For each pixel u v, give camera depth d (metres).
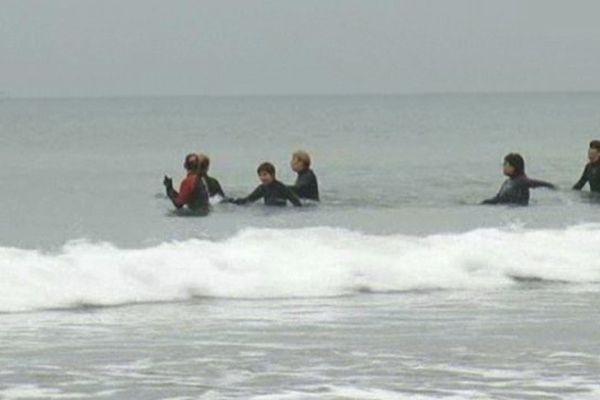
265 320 35.69
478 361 29.66
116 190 76.56
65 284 38.38
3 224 55.31
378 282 42.31
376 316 36.56
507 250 45.94
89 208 63.75
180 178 89.00
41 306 37.12
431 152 132.38
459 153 129.88
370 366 29.05
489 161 112.88
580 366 29.09
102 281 39.03
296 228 51.94
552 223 56.88
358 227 55.38
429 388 26.75
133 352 30.61
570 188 74.62
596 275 44.94
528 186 67.69
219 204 64.88
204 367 28.89
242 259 41.91
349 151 137.25
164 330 33.81
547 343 32.00
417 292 41.59
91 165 106.75
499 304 39.06
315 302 39.28
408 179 89.12
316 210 63.94
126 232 52.00
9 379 27.41
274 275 41.50
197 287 40.00
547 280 44.19
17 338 32.31
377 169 101.44
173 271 40.38
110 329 33.88
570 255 46.59
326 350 31.03
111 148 144.75
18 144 156.00
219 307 38.03
